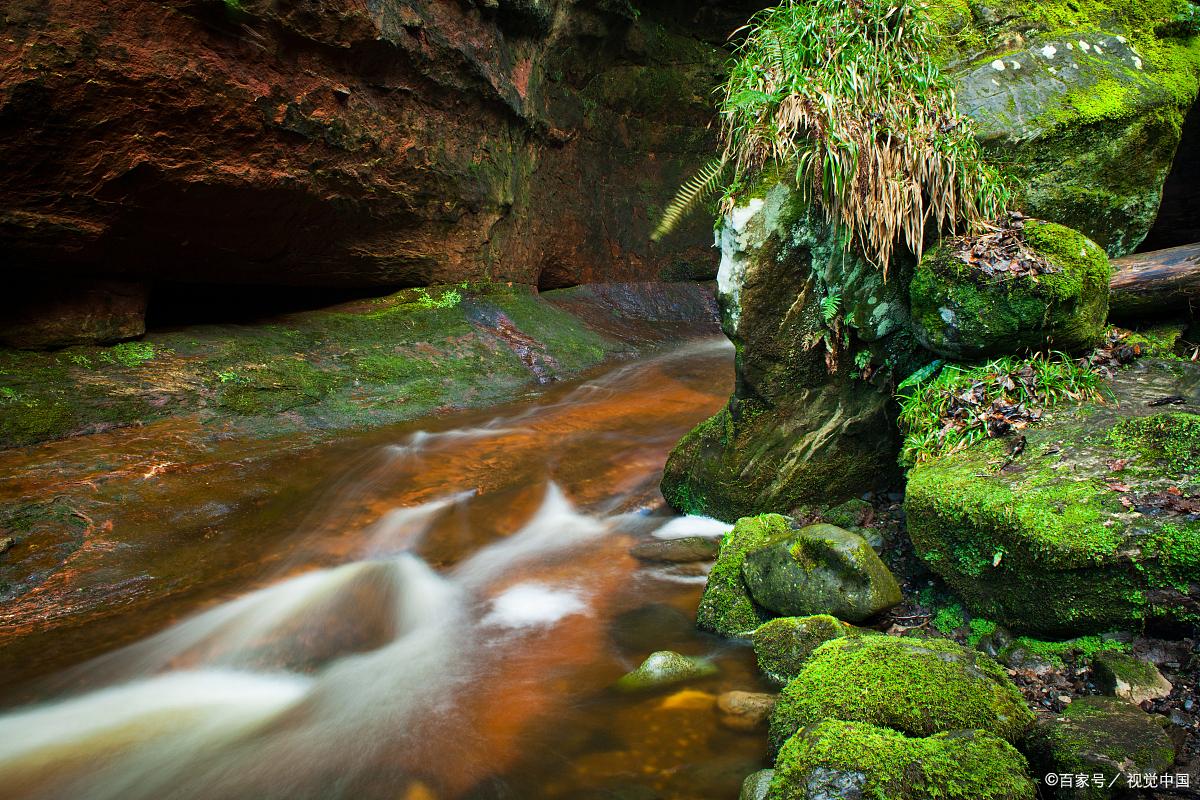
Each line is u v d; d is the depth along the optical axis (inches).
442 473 226.5
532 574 169.3
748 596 139.4
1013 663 106.3
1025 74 173.9
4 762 110.0
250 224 252.7
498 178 369.1
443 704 121.7
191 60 207.0
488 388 313.4
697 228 527.8
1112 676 93.7
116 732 117.4
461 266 362.0
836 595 126.4
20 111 180.7
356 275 319.3
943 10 183.3
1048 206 169.6
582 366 364.8
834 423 173.2
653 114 491.2
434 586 165.0
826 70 160.2
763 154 161.9
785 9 173.9
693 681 122.5
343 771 106.9
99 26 187.2
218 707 124.4
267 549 177.3
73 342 226.8
